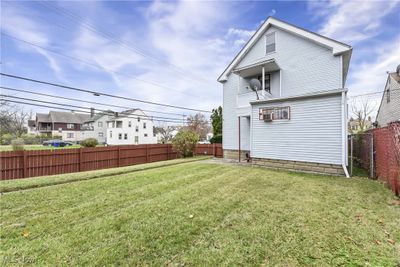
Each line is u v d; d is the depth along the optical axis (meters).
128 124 36.69
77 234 2.79
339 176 6.57
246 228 2.89
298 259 2.17
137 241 2.58
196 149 16.14
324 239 2.57
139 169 8.56
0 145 25.17
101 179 6.46
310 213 3.41
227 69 13.16
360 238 2.59
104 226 3.02
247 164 9.77
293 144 7.81
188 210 3.61
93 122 44.84
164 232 2.81
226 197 4.33
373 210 3.53
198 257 2.23
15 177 8.02
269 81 11.74
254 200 4.11
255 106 9.04
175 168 8.56
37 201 4.23
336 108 6.83
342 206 3.74
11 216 3.43
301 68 10.20
